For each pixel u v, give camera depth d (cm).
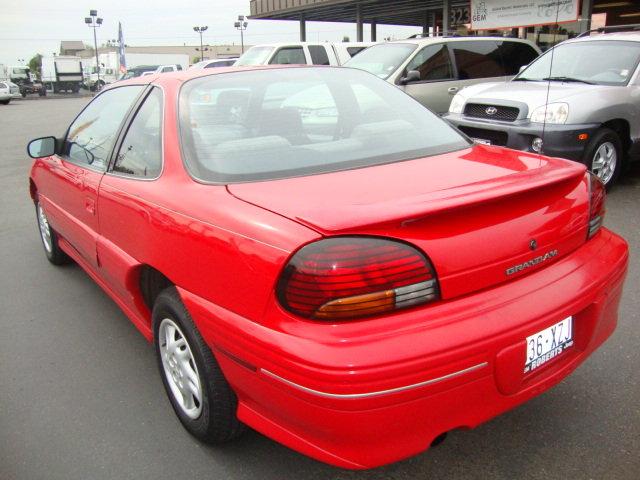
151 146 281
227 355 206
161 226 243
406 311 183
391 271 179
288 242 185
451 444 246
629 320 343
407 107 305
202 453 249
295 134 265
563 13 1289
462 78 941
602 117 600
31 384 310
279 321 186
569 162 246
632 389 278
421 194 203
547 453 238
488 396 191
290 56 1170
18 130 1711
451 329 182
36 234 602
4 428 271
